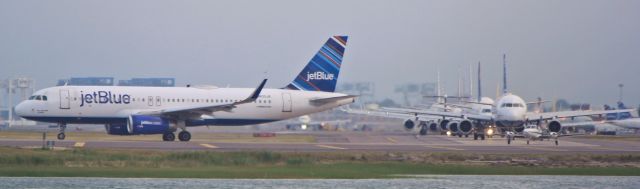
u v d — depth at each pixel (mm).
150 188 197750
